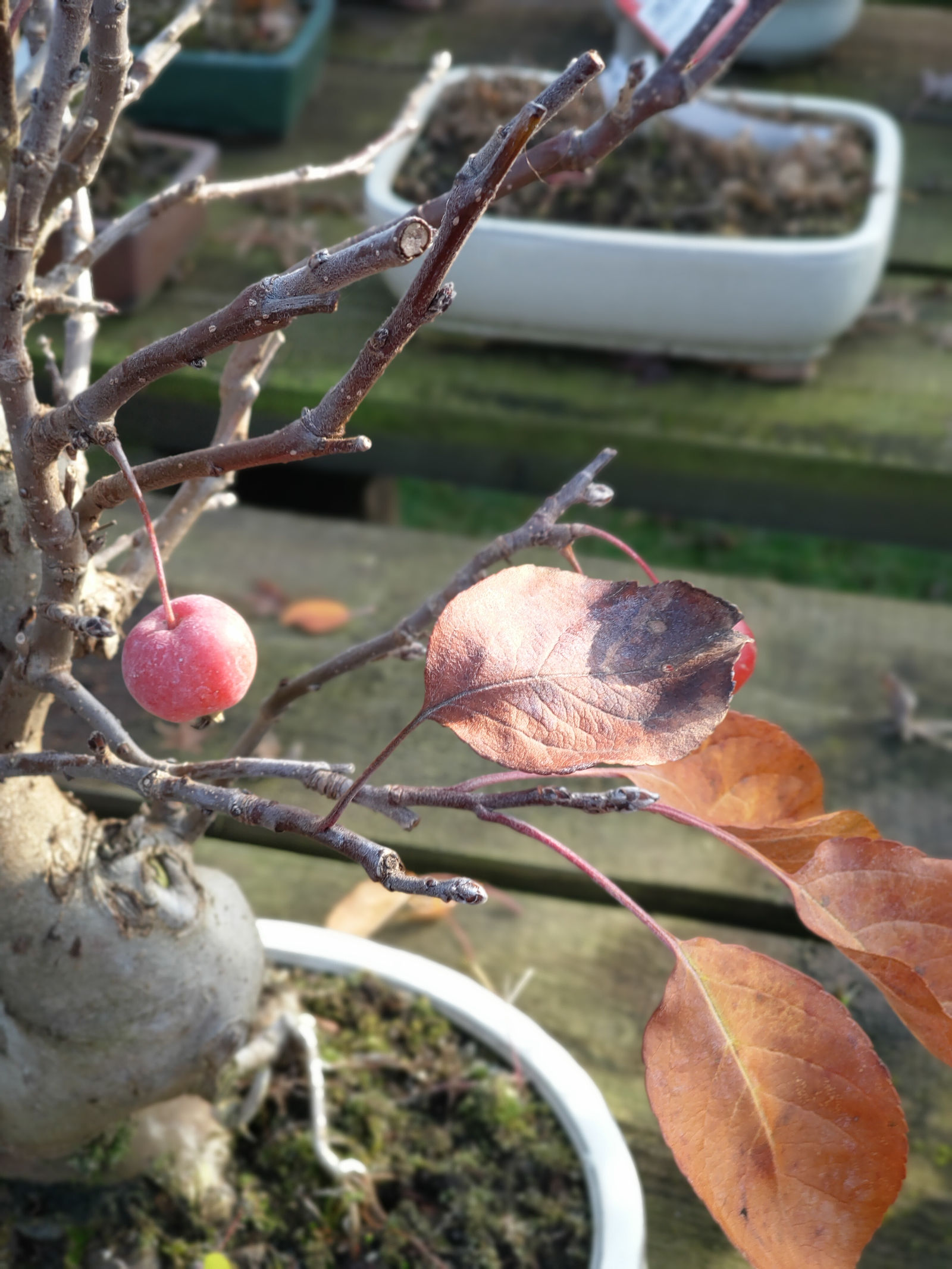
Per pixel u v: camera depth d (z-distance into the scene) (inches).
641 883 19.0
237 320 7.5
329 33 40.3
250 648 9.5
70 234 12.3
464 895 7.8
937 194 37.3
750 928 19.0
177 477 8.7
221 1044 13.3
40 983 12.2
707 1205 9.0
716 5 11.4
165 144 31.6
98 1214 14.5
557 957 18.3
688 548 43.7
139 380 8.0
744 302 27.7
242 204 29.9
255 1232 14.6
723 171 31.5
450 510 44.7
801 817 11.2
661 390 29.7
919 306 32.9
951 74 43.1
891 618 24.8
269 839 17.4
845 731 22.2
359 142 36.6
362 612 24.1
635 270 27.6
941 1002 9.6
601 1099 14.7
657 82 11.6
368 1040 15.8
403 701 21.7
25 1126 13.3
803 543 44.5
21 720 11.5
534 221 29.6
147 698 9.2
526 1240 14.1
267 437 8.2
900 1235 15.2
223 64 34.1
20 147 8.1
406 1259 14.3
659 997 17.7
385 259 7.0
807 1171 9.0
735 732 11.2
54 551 9.2
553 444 29.3
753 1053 9.3
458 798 8.7
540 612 8.9
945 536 29.2
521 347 30.8
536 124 6.8
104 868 12.4
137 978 12.4
